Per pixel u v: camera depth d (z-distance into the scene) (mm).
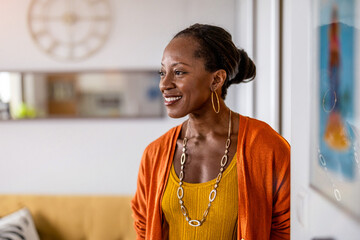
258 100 1752
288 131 1270
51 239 2158
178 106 799
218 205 789
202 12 2369
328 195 496
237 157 802
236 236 806
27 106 2406
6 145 2453
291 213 681
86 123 2434
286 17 1300
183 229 822
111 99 2402
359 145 408
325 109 504
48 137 2447
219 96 844
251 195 782
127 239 2135
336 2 467
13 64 2398
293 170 665
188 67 775
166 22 2381
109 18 2383
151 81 2391
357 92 412
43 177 2465
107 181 2463
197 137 863
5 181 2471
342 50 449
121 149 2445
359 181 411
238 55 837
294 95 655
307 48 577
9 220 1970
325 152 505
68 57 2396
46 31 2389
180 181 834
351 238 430
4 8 2381
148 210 895
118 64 2396
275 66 1382
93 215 2166
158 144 927
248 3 1884
